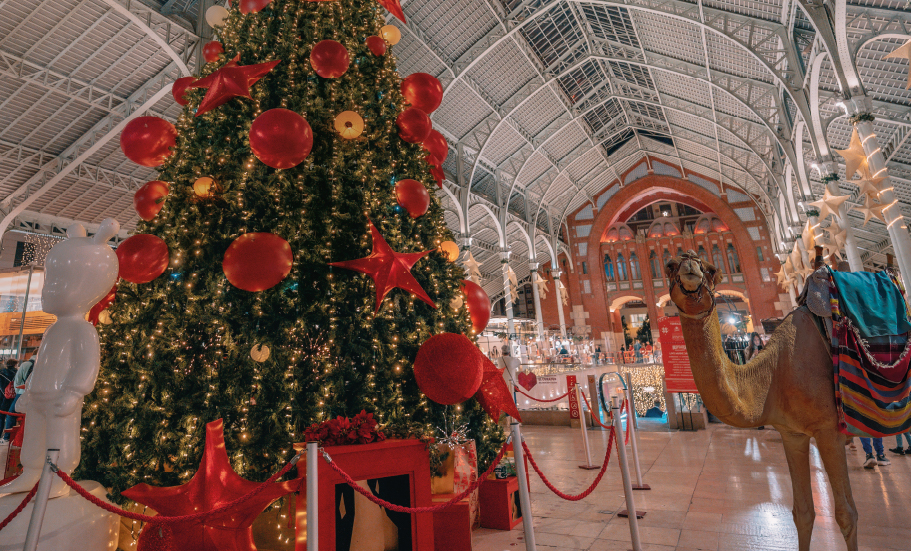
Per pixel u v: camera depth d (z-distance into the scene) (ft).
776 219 81.82
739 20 42.01
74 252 9.39
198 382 11.91
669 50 55.06
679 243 104.83
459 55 50.67
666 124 81.20
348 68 14.70
